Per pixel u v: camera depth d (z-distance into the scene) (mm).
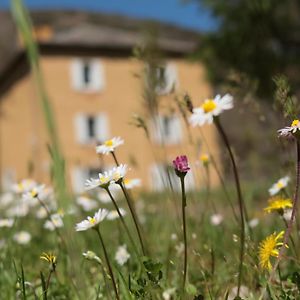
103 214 1750
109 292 1854
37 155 28484
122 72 30656
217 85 19047
